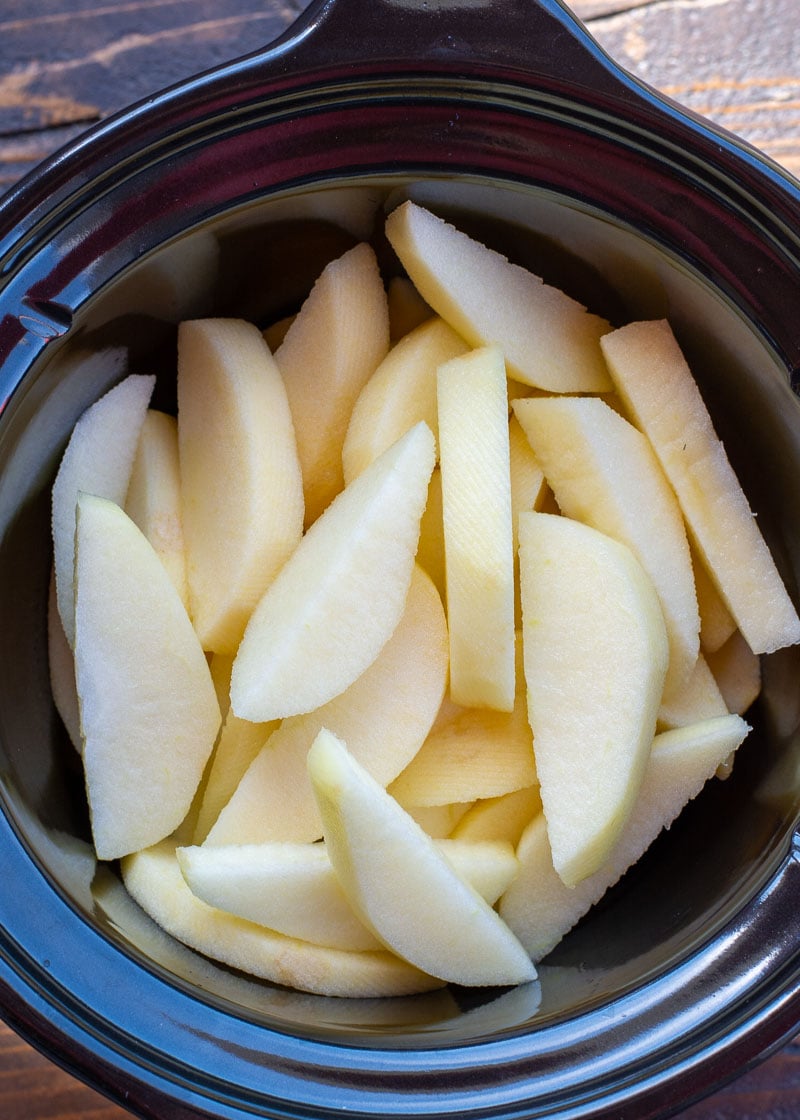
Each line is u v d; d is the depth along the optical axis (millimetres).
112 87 398
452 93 307
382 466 330
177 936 331
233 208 317
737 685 357
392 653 339
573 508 345
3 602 330
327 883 327
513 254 345
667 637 340
